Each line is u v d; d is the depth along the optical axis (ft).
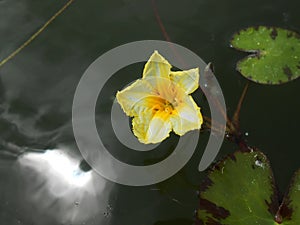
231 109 1.02
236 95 1.03
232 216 0.91
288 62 1.04
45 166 1.00
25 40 1.11
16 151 1.01
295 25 1.10
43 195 0.98
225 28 1.10
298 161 0.98
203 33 1.10
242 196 0.92
